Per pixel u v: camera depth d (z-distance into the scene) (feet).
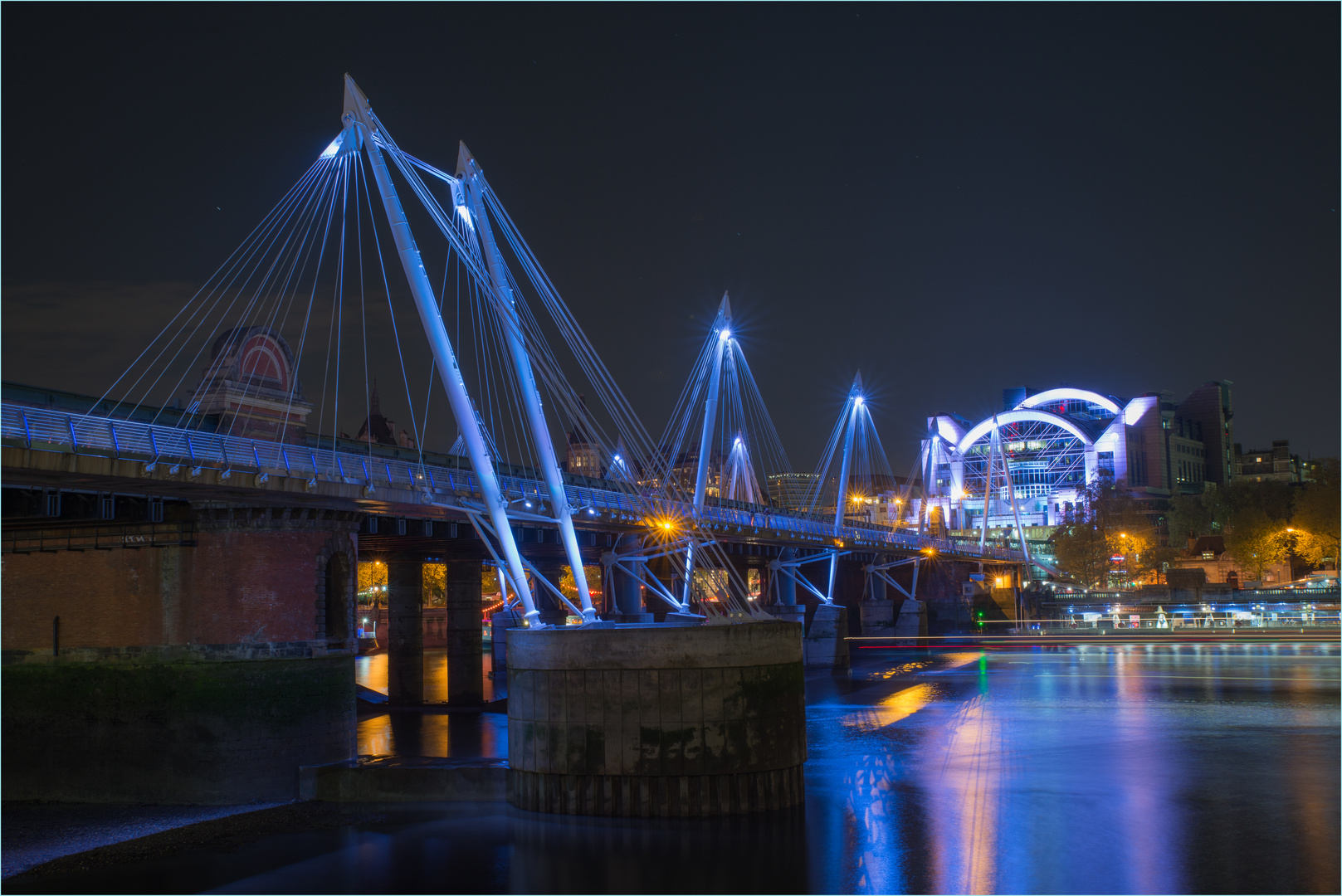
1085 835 129.49
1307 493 634.02
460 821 138.31
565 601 167.32
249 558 162.09
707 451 278.05
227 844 135.95
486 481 159.22
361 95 153.89
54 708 167.12
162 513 159.43
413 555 271.69
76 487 140.05
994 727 214.07
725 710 132.36
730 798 132.26
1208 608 546.26
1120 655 376.68
